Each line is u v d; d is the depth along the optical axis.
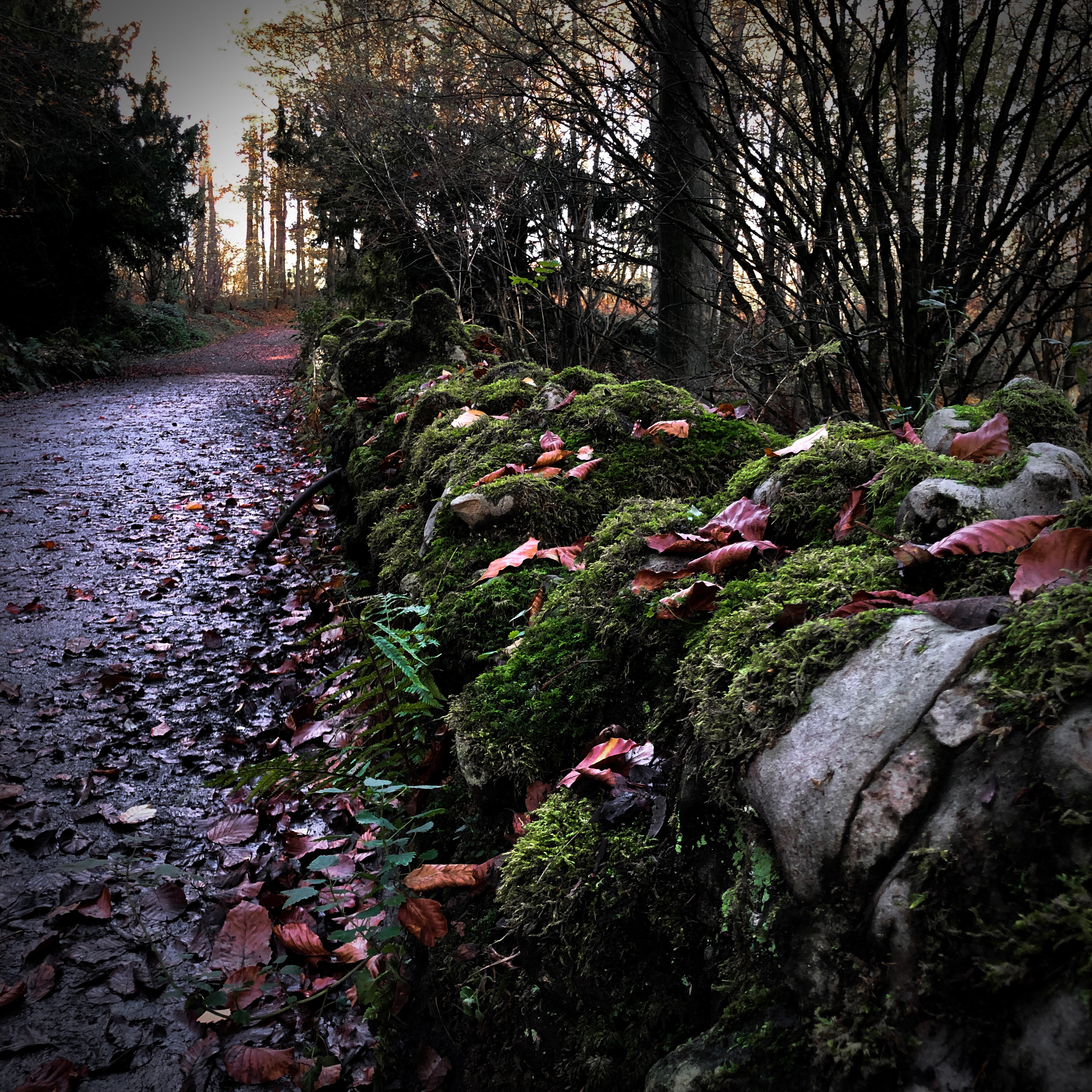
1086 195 2.59
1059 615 0.82
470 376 4.27
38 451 8.13
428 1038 1.47
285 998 1.71
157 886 2.10
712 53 3.16
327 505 5.88
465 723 1.64
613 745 1.37
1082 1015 0.62
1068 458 1.38
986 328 3.38
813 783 0.89
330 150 8.17
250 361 23.86
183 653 3.62
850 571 1.28
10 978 1.80
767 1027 0.87
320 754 2.16
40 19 17.16
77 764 2.70
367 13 5.18
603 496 2.46
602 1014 1.12
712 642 1.29
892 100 3.42
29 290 18.30
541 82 4.64
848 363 3.12
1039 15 2.51
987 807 0.75
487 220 6.04
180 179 24.98
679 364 4.78
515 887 1.29
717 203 4.10
